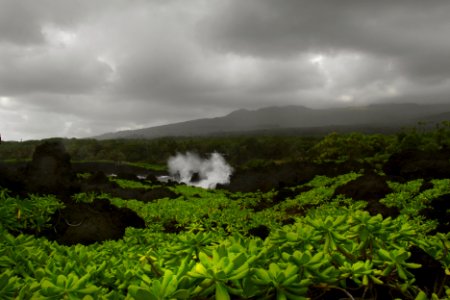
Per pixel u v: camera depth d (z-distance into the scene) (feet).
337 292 7.32
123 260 11.03
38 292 6.91
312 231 7.95
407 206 38.24
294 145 335.88
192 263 7.15
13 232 21.84
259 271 6.28
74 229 24.77
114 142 400.47
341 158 115.03
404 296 7.52
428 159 62.18
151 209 43.96
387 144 118.83
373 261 7.57
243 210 49.06
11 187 29.63
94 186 57.47
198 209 45.32
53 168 42.16
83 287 7.07
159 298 5.79
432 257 8.41
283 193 61.57
